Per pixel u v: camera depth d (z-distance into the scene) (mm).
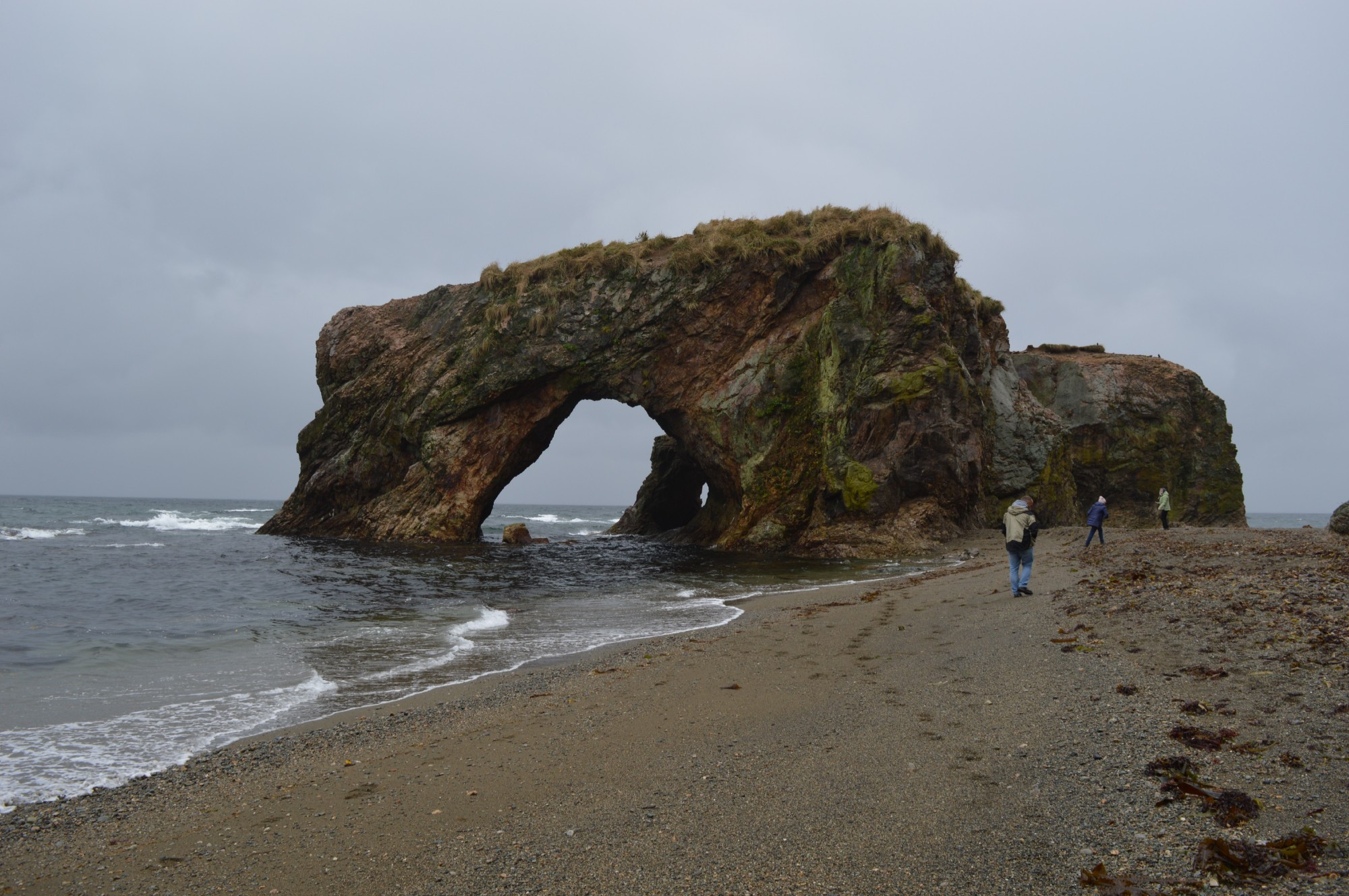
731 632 11758
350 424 39312
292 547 31219
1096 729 5586
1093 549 18344
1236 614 8289
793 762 5594
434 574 22234
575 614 14773
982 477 30547
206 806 5312
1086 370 39906
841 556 26375
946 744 5703
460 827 4770
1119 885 3498
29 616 14195
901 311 28719
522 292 35125
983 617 10570
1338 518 16125
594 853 4293
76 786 5762
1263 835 3801
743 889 3779
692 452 34688
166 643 11648
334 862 4352
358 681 9258
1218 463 38719
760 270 31984
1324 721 5125
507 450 34781
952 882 3703
